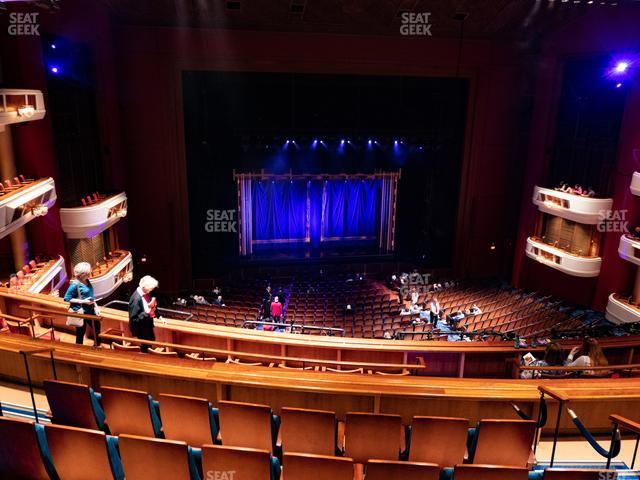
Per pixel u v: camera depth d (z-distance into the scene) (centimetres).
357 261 2469
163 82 1903
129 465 407
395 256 2511
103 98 1748
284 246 2586
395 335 1298
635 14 1611
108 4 1669
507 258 2342
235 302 1891
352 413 437
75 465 414
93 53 1680
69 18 1492
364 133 2108
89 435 403
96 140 1778
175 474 404
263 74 2028
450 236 2348
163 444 396
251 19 1783
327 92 2103
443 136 2162
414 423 433
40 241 1416
